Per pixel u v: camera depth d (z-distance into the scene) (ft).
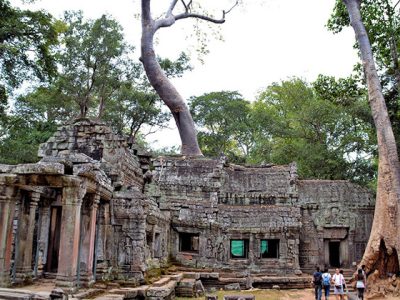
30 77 72.95
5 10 69.62
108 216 53.42
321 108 117.80
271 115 138.72
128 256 52.95
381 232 71.31
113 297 41.68
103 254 51.67
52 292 33.35
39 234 50.67
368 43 80.23
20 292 37.42
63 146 61.52
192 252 85.05
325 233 92.32
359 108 101.24
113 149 61.05
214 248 83.20
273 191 94.48
